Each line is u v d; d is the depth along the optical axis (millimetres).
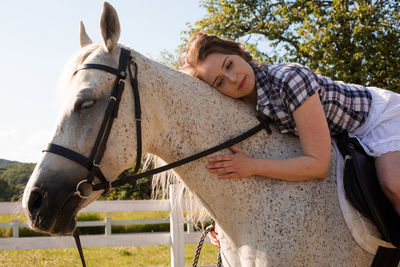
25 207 1479
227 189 1788
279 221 1694
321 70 10383
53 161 1519
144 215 11750
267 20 13406
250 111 1947
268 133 1890
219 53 1937
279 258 1652
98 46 1737
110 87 1630
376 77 11055
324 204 1730
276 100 1811
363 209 1655
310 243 1670
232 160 1762
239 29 13469
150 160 2094
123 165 1654
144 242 4383
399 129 1757
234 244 1805
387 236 1624
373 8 10445
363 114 1883
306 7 12180
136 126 1676
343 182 1740
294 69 1797
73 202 1551
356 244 1715
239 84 1859
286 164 1708
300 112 1742
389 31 10719
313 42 10477
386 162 1684
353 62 10391
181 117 1808
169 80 1812
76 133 1553
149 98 1737
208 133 1834
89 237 4293
